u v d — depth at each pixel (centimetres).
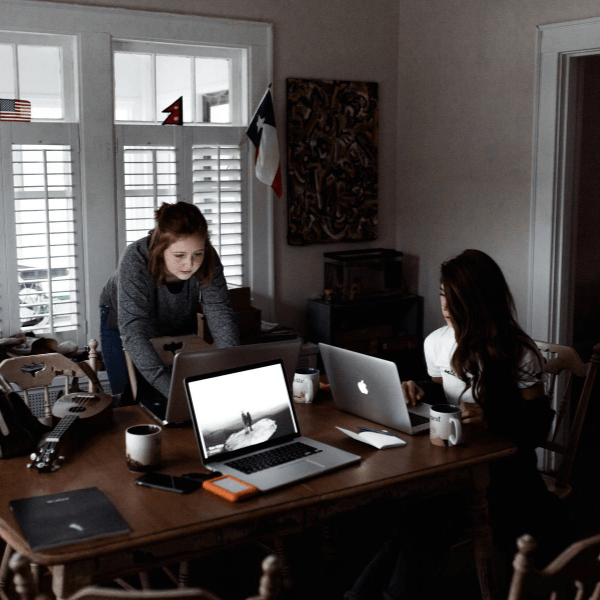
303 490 185
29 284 370
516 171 391
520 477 222
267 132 395
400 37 450
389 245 468
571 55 363
